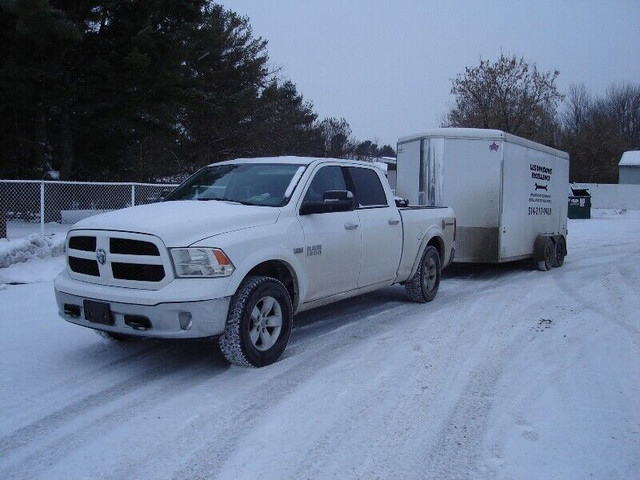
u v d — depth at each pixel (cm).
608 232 2381
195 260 473
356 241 649
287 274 571
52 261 1026
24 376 505
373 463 358
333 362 547
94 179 2272
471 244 1075
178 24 1977
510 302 849
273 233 535
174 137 2289
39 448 375
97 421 416
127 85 1797
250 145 3002
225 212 527
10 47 1719
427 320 724
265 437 391
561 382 500
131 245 480
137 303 463
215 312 472
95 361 548
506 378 509
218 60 2792
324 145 4584
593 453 372
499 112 3167
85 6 1803
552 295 912
